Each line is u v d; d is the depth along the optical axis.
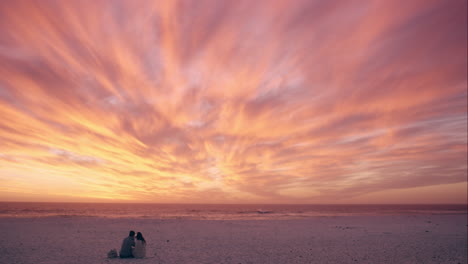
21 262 11.41
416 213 72.44
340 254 14.66
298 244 18.05
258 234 23.33
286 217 50.34
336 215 59.22
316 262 12.65
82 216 42.88
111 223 30.72
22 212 54.16
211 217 47.94
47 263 11.27
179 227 28.16
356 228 29.17
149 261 12.02
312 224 33.84
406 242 19.28
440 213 73.31
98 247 15.46
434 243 18.92
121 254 12.66
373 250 15.98
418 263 12.67
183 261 12.34
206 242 18.47
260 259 13.16
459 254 15.01
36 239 17.91
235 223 34.12
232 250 15.53
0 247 14.76
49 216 41.00
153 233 22.89
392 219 44.44
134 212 64.44
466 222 39.53
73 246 15.65
